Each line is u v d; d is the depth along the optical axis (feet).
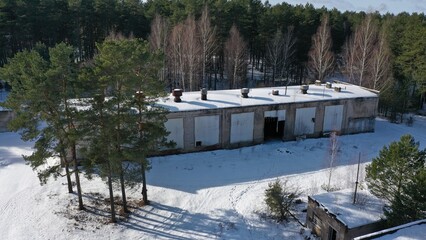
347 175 96.84
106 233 74.33
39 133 76.54
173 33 180.65
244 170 100.73
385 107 159.94
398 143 68.54
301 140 121.08
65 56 69.21
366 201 73.36
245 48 190.70
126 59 68.03
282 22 206.80
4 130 125.80
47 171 78.74
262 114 115.55
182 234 74.69
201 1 211.00
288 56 197.77
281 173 99.45
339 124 127.03
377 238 51.72
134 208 82.43
